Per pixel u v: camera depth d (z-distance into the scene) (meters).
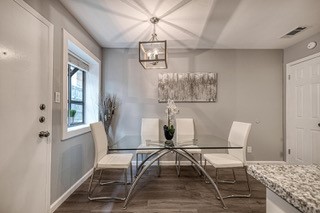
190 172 3.34
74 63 2.98
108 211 2.09
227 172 3.31
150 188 2.67
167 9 2.38
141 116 3.84
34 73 1.78
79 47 2.73
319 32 3.04
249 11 2.42
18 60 1.58
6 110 1.46
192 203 2.26
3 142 1.44
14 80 1.54
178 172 3.26
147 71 3.86
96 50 3.50
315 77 3.10
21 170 1.62
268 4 2.27
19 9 1.58
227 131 3.82
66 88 2.33
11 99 1.51
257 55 3.85
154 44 2.29
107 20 2.66
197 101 3.82
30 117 1.73
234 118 3.83
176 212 2.07
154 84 3.86
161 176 3.14
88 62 3.50
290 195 0.56
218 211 2.10
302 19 2.63
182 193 2.52
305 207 0.50
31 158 1.74
